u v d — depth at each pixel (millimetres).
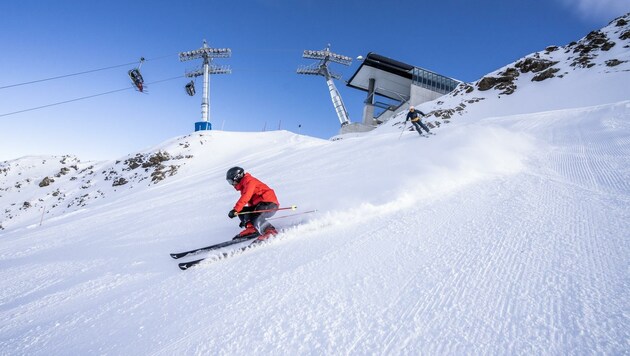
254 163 27406
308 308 2898
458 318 2490
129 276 4582
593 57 47656
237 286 3584
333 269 3637
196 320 2996
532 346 2088
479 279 3023
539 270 3047
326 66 86062
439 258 3572
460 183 7078
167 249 5777
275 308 2982
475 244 3834
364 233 4703
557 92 42469
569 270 2965
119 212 15000
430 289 2953
